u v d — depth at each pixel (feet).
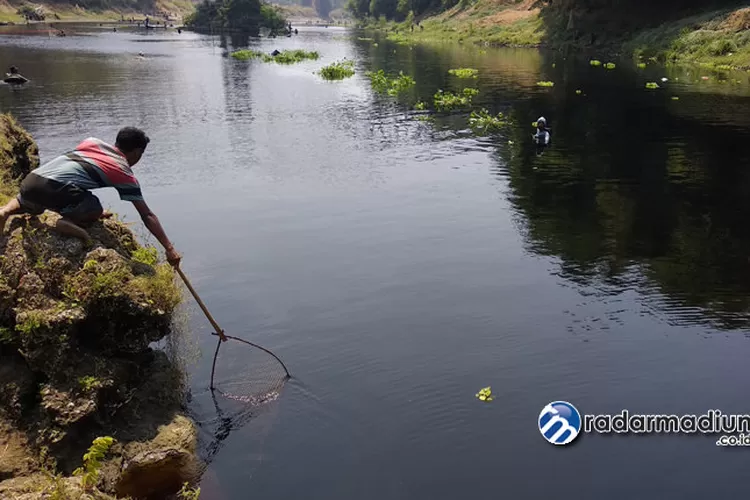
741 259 30.42
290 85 93.45
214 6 292.61
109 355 18.40
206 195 39.91
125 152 19.97
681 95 79.05
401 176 44.65
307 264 29.14
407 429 17.99
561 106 72.95
